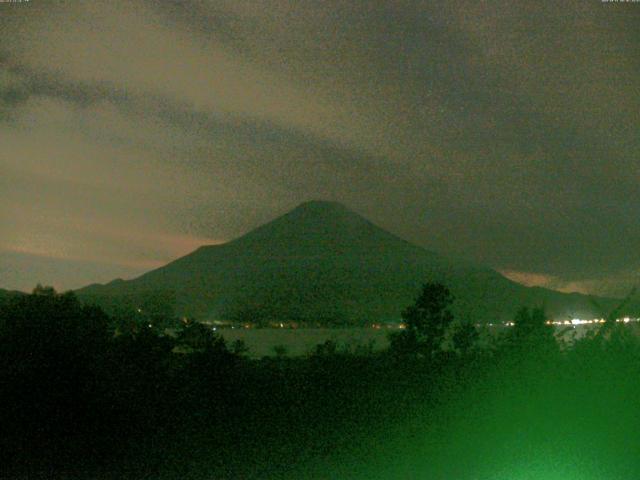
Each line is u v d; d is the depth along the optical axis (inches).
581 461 299.6
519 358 340.2
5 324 389.4
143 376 413.7
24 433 370.6
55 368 376.8
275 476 339.9
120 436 384.8
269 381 430.6
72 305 418.0
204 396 418.3
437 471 333.4
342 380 402.9
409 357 408.2
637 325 318.7
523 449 314.3
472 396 347.9
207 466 357.1
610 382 301.0
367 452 362.9
